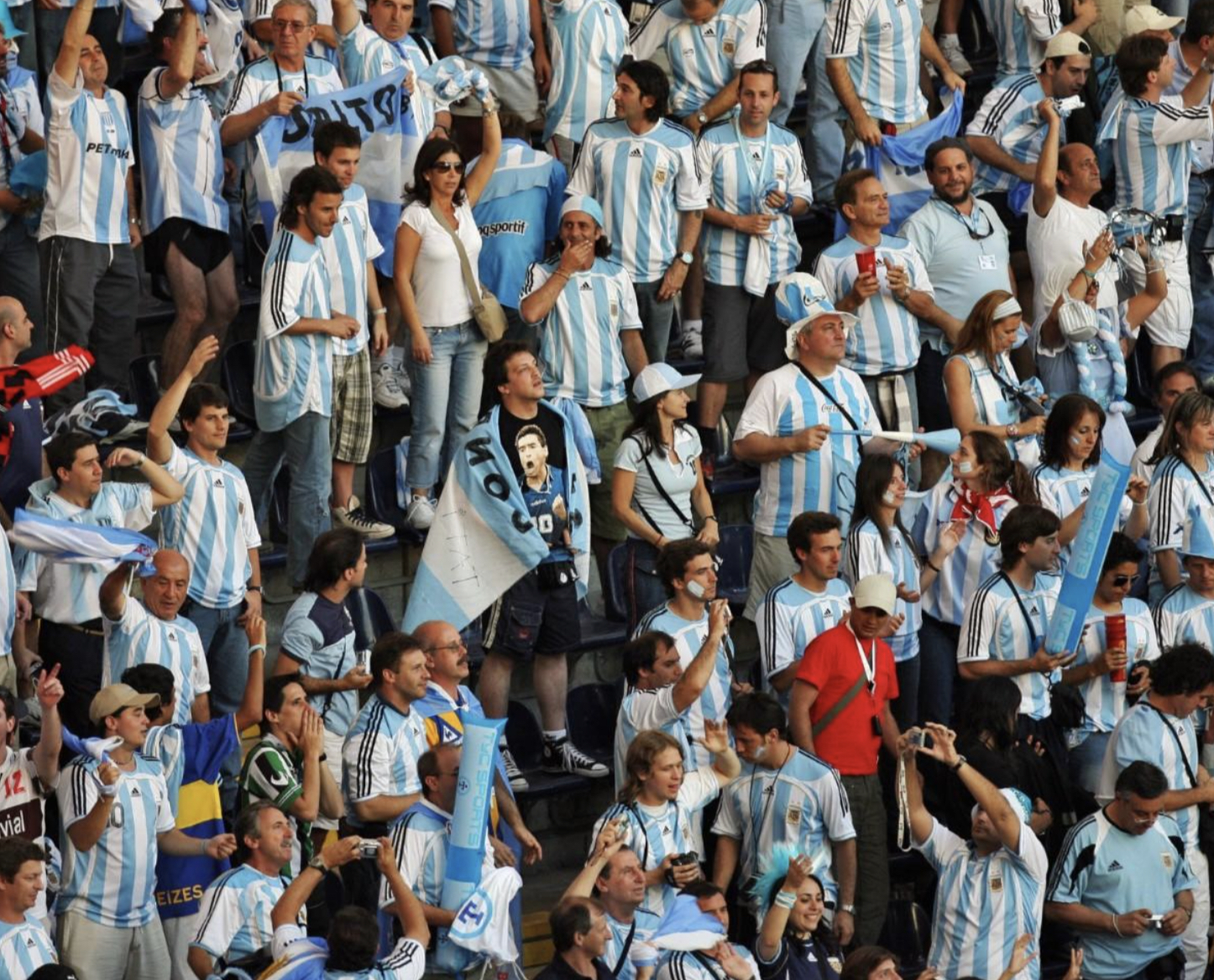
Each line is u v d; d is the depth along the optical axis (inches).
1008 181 2052.2
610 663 1777.8
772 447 1705.2
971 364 1774.1
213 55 1839.3
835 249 1838.1
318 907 1450.5
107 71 1919.3
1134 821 1560.0
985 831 1513.3
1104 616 1658.5
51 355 1581.0
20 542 1448.1
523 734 1701.5
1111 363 1900.8
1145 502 1764.3
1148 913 1565.0
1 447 1535.4
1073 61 1984.5
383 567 1777.8
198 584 1590.8
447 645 1502.2
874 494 1628.9
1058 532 1656.0
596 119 1977.1
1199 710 1678.2
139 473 1708.9
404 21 1925.4
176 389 1577.3
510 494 1611.7
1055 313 1899.6
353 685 1534.2
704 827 1598.2
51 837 1454.2
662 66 2012.8
